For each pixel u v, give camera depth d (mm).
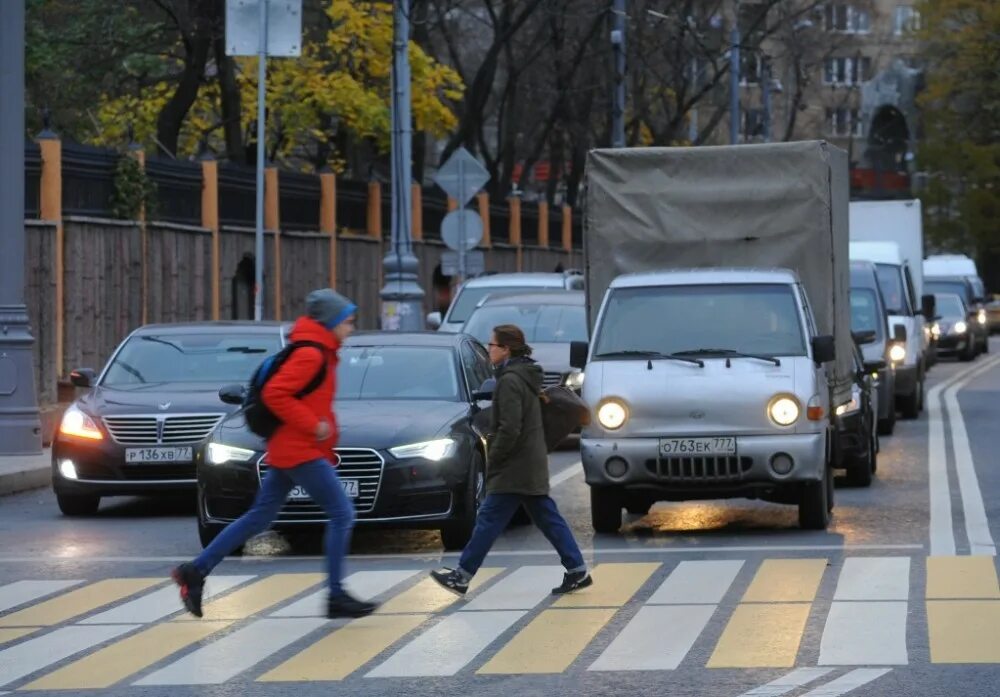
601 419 43812
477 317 76562
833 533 43562
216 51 104812
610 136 160125
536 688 26234
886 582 35312
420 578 37500
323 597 34688
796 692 25406
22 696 26734
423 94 119688
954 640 29203
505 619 32188
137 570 39844
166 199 81875
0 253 62531
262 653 29516
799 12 177500
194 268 83938
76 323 73312
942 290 158750
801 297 46719
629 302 46781
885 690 25453
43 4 106062
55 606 34969
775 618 31500
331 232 103562
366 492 41406
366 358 46969
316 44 120938
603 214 53781
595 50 148250
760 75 191750
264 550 43281
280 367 31875
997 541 41625
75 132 121750
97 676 28031
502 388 34094
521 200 148375
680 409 43406
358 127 118312
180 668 28469
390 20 116000
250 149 124375
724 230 52719
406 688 26469
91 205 75375
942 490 53188
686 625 31062
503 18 129625
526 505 34844
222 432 42812
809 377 43750
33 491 57656
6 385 62562
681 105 157375
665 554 40438
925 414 87500
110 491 50312
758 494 44500
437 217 127188
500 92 182000
